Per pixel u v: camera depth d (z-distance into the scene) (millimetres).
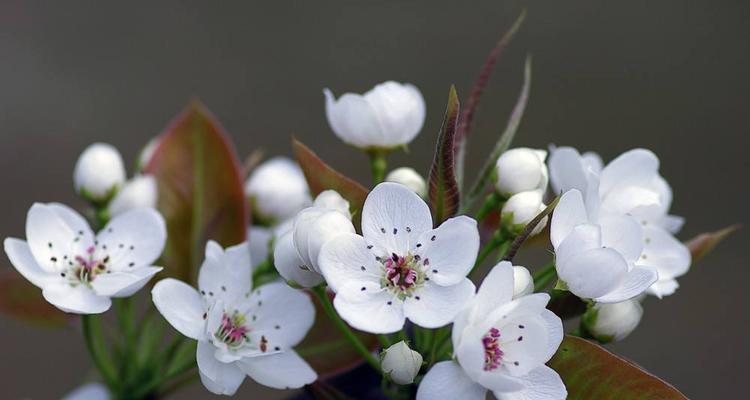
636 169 509
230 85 1169
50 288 495
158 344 539
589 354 480
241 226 546
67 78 1147
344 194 492
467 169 1117
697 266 1072
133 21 1204
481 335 460
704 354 1010
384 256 473
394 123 518
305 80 1193
